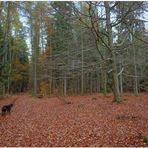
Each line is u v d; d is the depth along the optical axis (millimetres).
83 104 21438
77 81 42156
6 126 13109
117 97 21016
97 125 12312
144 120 13070
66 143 9461
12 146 9367
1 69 29125
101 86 42156
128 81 38719
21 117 15891
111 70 20734
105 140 9570
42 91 40531
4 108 16906
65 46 34531
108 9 15102
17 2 23500
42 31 40312
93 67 18984
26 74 52188
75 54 24984
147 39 14695
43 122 13898
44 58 39875
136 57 23188
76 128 11883
